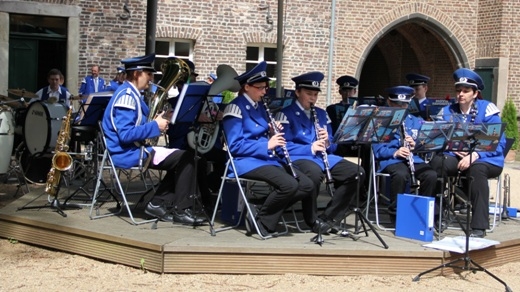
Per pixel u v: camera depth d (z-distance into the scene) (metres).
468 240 6.63
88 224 7.06
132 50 16.61
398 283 6.32
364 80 23.89
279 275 6.34
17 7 15.59
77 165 10.14
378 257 6.50
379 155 7.83
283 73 17.92
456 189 8.39
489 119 7.87
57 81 12.34
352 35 18.41
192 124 7.07
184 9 16.98
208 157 8.13
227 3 17.34
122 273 6.28
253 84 6.93
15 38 15.88
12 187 10.76
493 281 6.56
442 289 6.23
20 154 10.58
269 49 18.08
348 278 6.38
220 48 17.36
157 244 6.26
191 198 7.25
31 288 5.85
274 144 6.74
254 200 7.75
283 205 6.77
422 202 7.03
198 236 6.68
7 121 9.71
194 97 6.80
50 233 7.08
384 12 18.61
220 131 7.58
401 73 22.23
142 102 7.18
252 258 6.31
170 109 7.36
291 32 17.92
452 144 7.12
